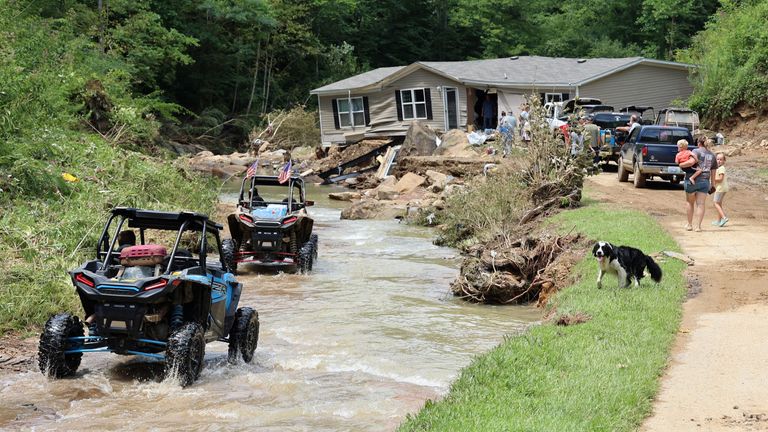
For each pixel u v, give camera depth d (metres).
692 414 7.53
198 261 10.79
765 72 41.72
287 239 17.88
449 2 73.38
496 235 19.55
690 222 19.11
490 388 8.15
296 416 8.41
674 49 65.56
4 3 25.86
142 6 50.19
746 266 14.79
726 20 48.19
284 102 64.44
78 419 8.23
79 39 36.09
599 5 72.25
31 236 14.55
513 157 23.73
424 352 11.33
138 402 8.84
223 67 61.38
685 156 19.11
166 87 57.59
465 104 44.22
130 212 10.42
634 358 9.02
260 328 12.64
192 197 22.88
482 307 14.85
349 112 48.78
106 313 9.27
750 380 8.51
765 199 25.16
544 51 71.62
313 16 68.38
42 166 18.05
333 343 11.77
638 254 12.84
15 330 11.55
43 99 21.22
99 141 24.06
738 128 41.56
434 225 25.48
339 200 33.16
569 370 8.68
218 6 58.56
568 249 16.33
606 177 31.67
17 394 9.02
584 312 11.41
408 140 39.56
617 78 42.91
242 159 46.59
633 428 7.09
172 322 9.68
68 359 9.78
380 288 16.20
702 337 10.30
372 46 72.19
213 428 8.01
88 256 15.13
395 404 8.78
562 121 31.00
